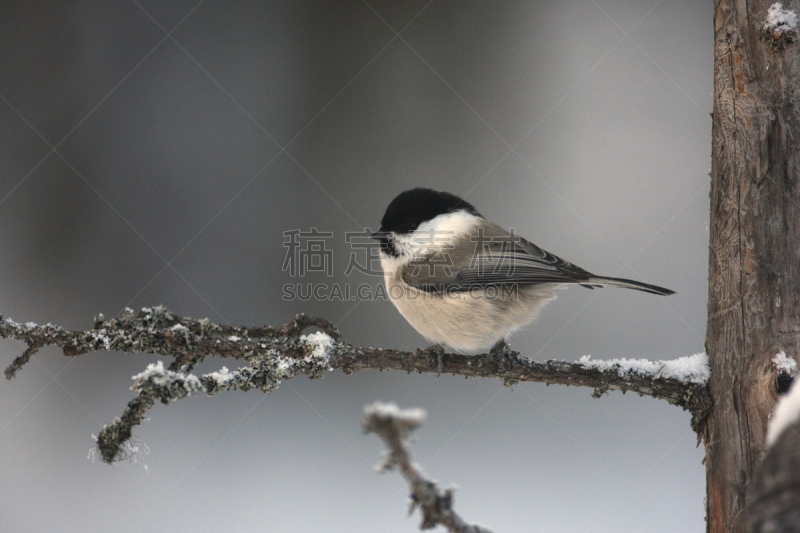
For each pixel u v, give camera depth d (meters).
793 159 4.12
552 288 6.75
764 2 4.20
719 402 4.29
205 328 5.32
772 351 4.03
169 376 4.32
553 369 5.14
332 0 12.87
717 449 4.26
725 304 4.31
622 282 6.28
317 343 5.21
